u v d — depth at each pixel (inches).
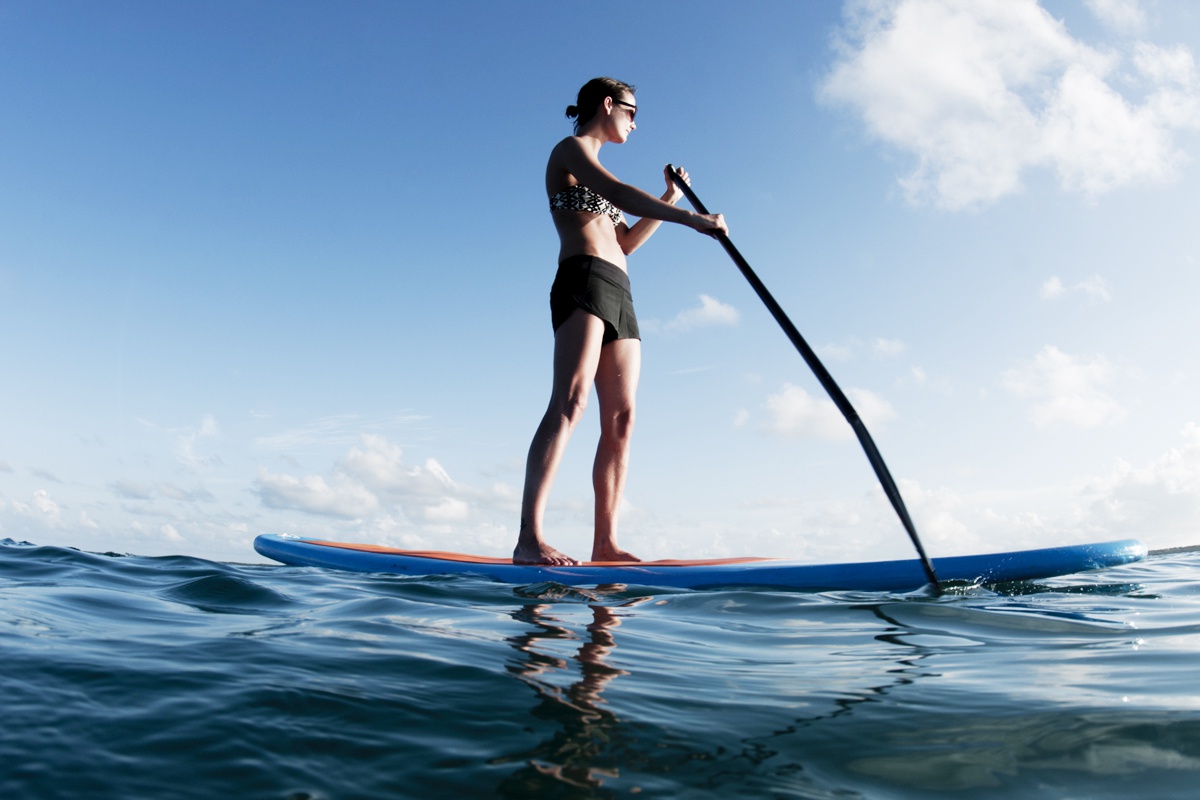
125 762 33.8
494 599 87.4
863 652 60.7
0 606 64.7
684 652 59.6
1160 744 39.1
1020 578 103.5
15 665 45.3
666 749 37.8
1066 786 34.8
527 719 41.0
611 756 36.8
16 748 34.2
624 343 138.6
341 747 36.4
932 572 102.0
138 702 40.5
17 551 113.0
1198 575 128.5
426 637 60.1
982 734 40.6
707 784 34.2
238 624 63.9
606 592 96.7
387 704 42.0
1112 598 93.2
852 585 103.7
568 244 134.8
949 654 59.9
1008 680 51.1
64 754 34.0
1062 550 104.3
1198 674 52.0
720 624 73.5
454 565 118.8
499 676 48.3
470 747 37.1
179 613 69.1
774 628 71.6
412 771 34.3
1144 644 62.8
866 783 34.9
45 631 55.8
